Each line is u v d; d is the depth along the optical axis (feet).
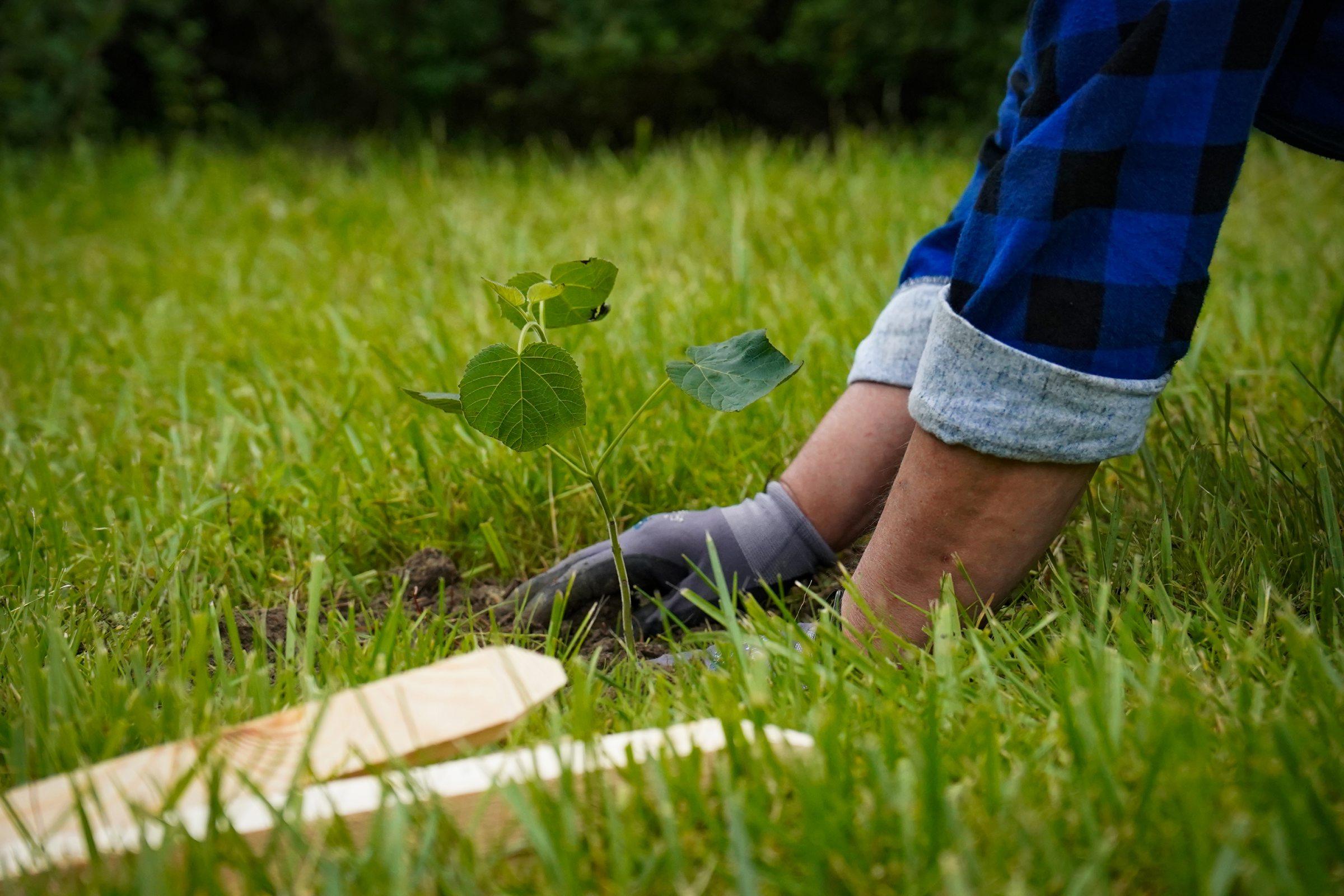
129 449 5.03
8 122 12.96
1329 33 3.19
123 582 4.05
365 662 3.42
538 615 3.92
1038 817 2.81
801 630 3.39
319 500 4.48
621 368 5.16
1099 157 3.03
